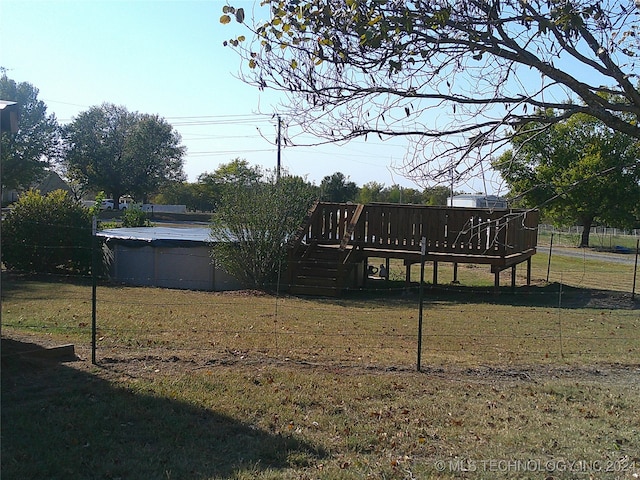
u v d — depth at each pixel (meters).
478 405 6.69
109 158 69.12
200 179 75.56
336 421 5.91
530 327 13.25
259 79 4.64
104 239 21.45
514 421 6.19
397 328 12.45
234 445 5.18
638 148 5.26
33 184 67.50
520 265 34.09
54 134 64.69
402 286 22.06
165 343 9.20
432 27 4.45
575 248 51.47
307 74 4.59
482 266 32.47
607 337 12.09
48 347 7.85
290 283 19.52
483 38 4.46
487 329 12.74
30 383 6.52
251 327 11.46
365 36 4.19
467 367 8.53
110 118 70.88
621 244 57.28
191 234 24.09
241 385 6.85
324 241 21.00
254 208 19.88
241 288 20.72
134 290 17.81
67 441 4.99
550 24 4.27
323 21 4.44
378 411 6.29
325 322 12.85
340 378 7.48
